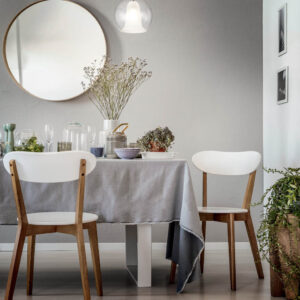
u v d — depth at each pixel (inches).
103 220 101.7
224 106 159.2
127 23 131.3
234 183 158.7
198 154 128.7
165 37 158.1
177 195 103.5
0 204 99.7
